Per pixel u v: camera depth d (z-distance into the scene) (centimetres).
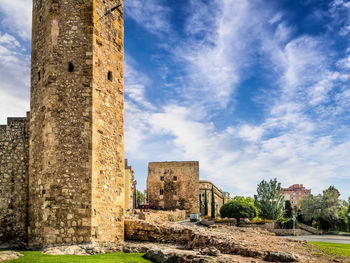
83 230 1495
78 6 1703
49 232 1502
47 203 1530
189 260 1208
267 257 1309
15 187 1859
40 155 1647
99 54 1716
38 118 1719
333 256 1470
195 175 6331
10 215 1831
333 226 5666
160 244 1716
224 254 1366
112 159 1730
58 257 1245
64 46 1659
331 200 5662
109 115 1745
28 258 1210
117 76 1856
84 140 1583
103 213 1605
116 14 1903
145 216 2917
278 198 5909
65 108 1606
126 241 1769
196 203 6228
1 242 1798
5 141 1922
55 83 1623
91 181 1545
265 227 4272
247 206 5272
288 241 2134
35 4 1891
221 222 4388
